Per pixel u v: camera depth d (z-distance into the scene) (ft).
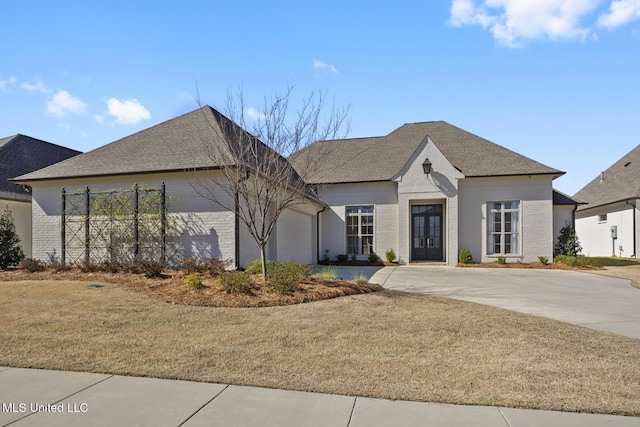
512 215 64.28
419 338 20.67
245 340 20.20
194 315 24.95
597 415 12.66
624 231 81.76
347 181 67.36
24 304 27.20
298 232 59.26
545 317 26.00
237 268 40.55
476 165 65.98
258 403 13.58
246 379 15.48
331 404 13.48
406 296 32.22
